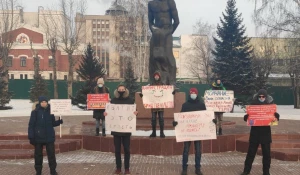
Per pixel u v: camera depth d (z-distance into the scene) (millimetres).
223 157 10906
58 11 53500
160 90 10523
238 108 37531
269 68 34750
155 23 15719
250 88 31547
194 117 8375
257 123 8117
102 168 9195
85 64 28188
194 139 8367
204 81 66812
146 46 40656
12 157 10305
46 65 61438
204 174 8602
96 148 11773
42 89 35781
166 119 14852
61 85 45688
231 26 33344
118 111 8422
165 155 10859
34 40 62750
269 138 8203
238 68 31812
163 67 15398
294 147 11562
